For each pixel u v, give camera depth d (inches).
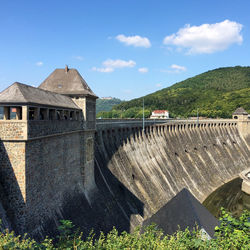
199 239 732.7
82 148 1696.6
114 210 1868.8
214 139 4648.1
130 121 2903.5
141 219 2046.0
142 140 3065.9
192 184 3250.5
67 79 1822.1
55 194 1316.4
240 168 4466.0
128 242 751.7
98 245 714.2
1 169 1041.5
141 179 2500.0
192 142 4111.7
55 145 1322.6
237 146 4992.6
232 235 671.1
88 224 1494.8
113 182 2124.8
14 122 1018.1
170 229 1302.9
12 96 1042.7
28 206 1051.9
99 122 2257.6
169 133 3791.8
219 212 2817.4
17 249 619.5
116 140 2576.3
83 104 1694.1
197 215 1269.7
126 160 2519.7
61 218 1304.1
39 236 1087.6
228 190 3545.8
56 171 1336.1
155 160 3034.0
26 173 1040.2
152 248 747.4
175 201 1460.4
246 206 3002.0
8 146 1034.7
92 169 1829.5
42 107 1168.8
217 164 4141.2
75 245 677.9
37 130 1103.0
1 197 1016.2
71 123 1517.0
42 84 1822.1
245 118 5349.4
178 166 3316.9
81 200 1588.3
